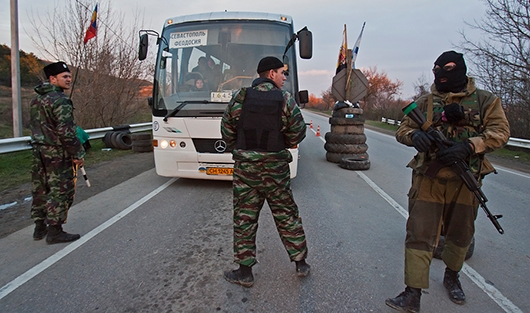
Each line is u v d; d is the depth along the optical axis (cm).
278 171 279
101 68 1377
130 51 1502
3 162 782
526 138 1394
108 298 274
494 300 281
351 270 324
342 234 414
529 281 314
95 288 288
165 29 621
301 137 288
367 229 432
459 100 250
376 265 335
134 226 429
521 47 1338
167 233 407
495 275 324
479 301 279
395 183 690
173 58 593
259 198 290
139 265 328
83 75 1346
